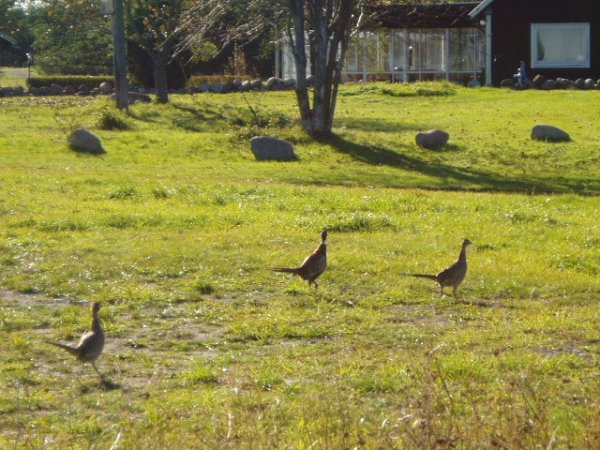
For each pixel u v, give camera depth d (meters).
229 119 48.88
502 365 12.85
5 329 15.54
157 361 13.92
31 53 109.38
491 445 9.30
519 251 21.89
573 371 13.26
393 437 9.84
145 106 54.03
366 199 27.78
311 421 10.72
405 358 13.60
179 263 19.78
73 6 75.81
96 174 32.56
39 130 44.78
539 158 39.62
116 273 19.14
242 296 17.69
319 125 42.88
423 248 21.61
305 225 23.89
